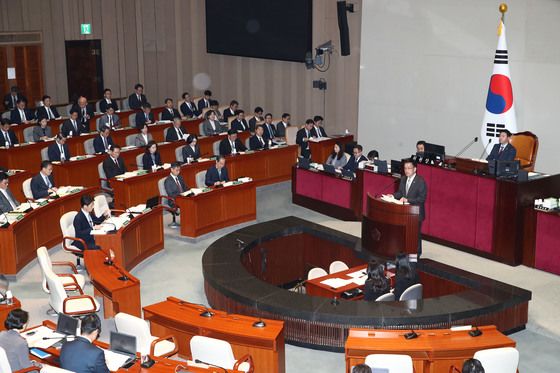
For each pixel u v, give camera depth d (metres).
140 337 8.32
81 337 7.26
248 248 11.77
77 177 16.03
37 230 12.51
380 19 18.14
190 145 16.44
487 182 12.09
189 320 8.73
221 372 7.50
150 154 15.57
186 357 9.13
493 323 9.60
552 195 12.20
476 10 16.22
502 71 14.65
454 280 10.55
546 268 11.74
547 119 15.36
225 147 17.02
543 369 9.00
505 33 15.72
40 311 10.59
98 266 10.62
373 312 9.28
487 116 14.91
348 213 15.01
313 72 20.84
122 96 25.62
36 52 24.53
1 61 23.94
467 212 12.48
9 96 21.05
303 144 18.34
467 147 15.24
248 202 14.76
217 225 14.27
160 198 13.83
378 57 18.36
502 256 12.09
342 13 18.41
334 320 9.24
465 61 16.61
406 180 11.40
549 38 15.05
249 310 9.77
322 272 11.16
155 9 24.88
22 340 7.44
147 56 25.30
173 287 11.69
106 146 16.73
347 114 20.19
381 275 9.93
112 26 25.17
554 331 9.80
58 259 12.73
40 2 24.30
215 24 23.09
